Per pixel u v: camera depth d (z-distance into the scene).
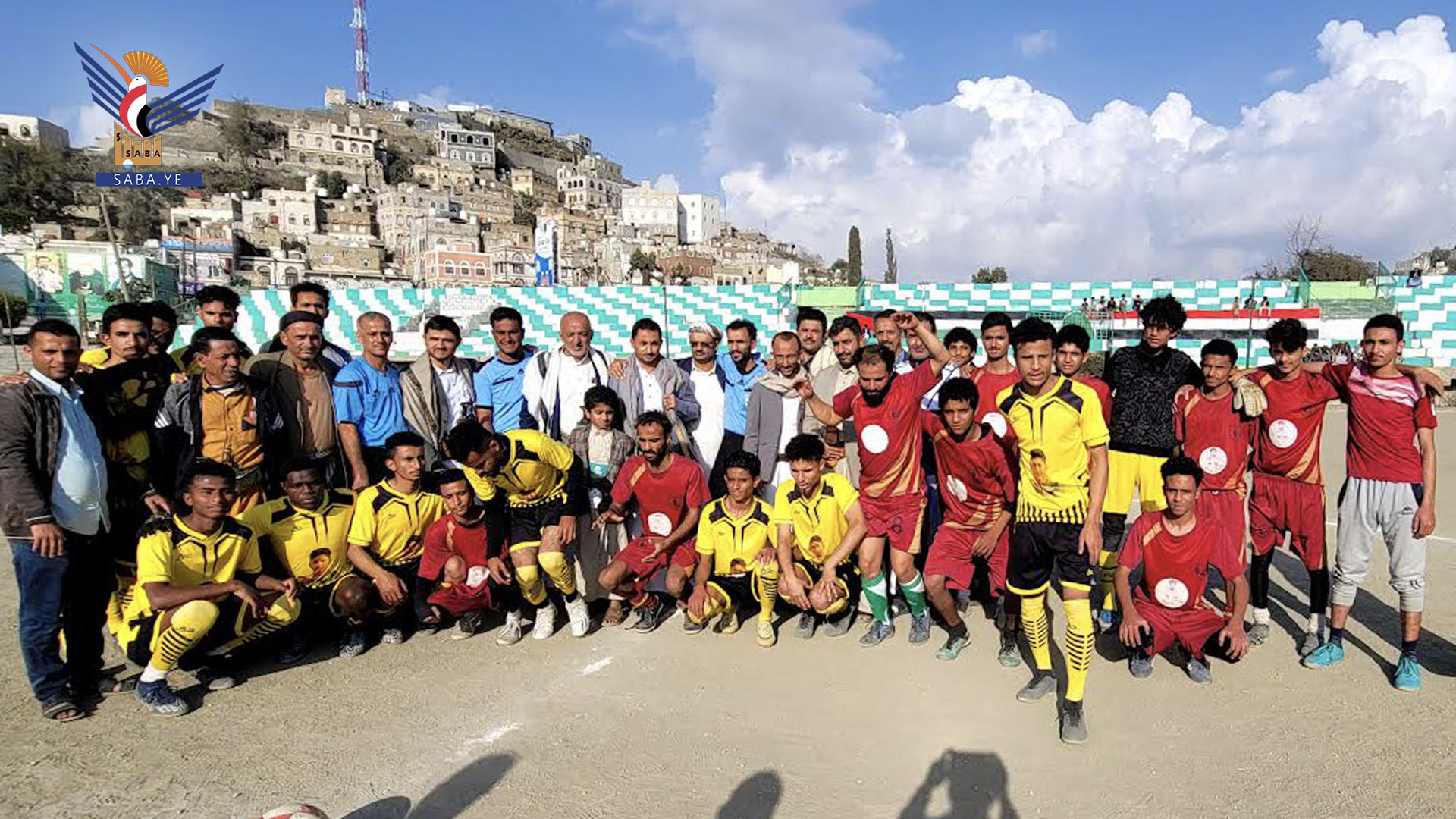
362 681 4.59
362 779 3.54
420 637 5.31
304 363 5.33
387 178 111.94
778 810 3.26
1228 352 4.65
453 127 126.12
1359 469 4.40
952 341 6.00
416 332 29.42
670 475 5.25
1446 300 26.25
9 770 3.63
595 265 95.06
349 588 4.86
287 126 115.12
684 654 4.93
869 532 4.96
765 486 5.78
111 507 4.54
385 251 88.19
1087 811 3.22
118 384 4.60
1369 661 4.63
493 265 80.44
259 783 3.51
